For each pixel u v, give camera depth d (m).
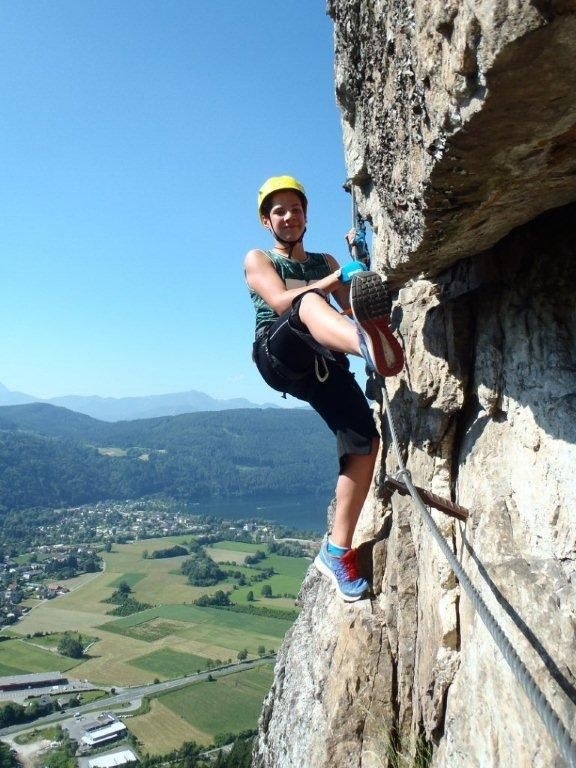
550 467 2.69
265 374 3.67
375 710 3.90
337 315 3.20
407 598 3.94
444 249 3.12
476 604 2.00
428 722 3.31
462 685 2.91
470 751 2.66
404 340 3.96
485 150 2.04
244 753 31.09
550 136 1.95
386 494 4.43
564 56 1.56
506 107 1.78
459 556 3.27
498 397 3.16
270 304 3.58
